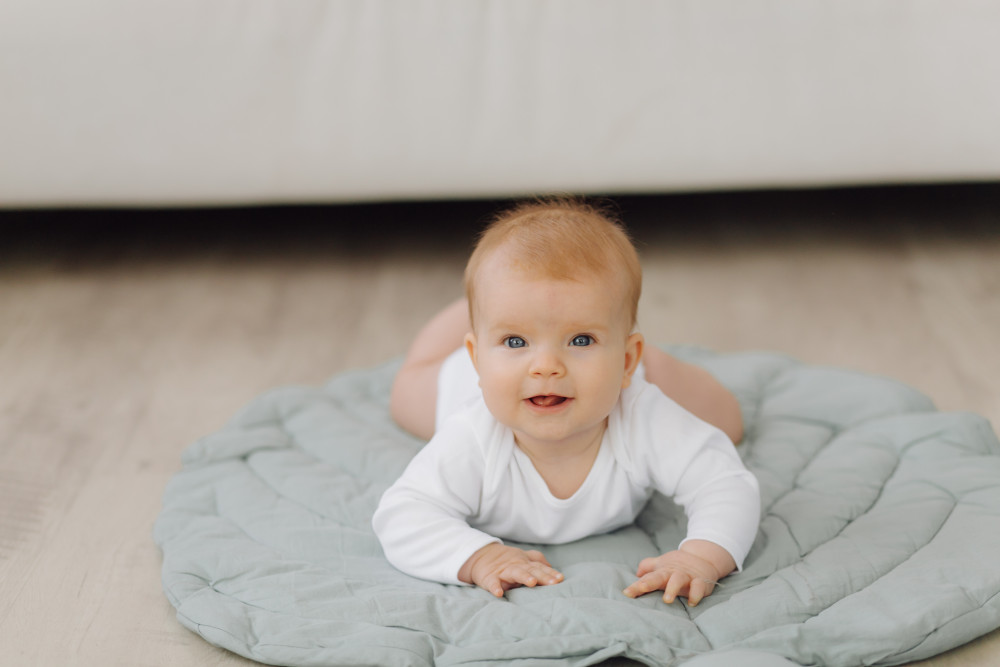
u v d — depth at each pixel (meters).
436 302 2.03
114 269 2.22
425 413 1.41
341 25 1.96
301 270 2.21
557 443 1.10
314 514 1.26
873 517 1.20
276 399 1.53
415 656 0.98
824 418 1.46
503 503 1.13
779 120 2.02
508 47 1.98
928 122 2.02
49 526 1.33
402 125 2.03
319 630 1.03
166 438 1.57
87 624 1.13
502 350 1.04
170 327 1.96
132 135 2.02
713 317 1.94
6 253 2.32
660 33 1.97
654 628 0.99
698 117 2.02
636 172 2.07
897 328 1.87
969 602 1.01
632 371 1.10
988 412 1.57
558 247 1.02
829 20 1.96
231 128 2.02
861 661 0.98
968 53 1.97
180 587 1.13
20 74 1.97
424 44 1.98
